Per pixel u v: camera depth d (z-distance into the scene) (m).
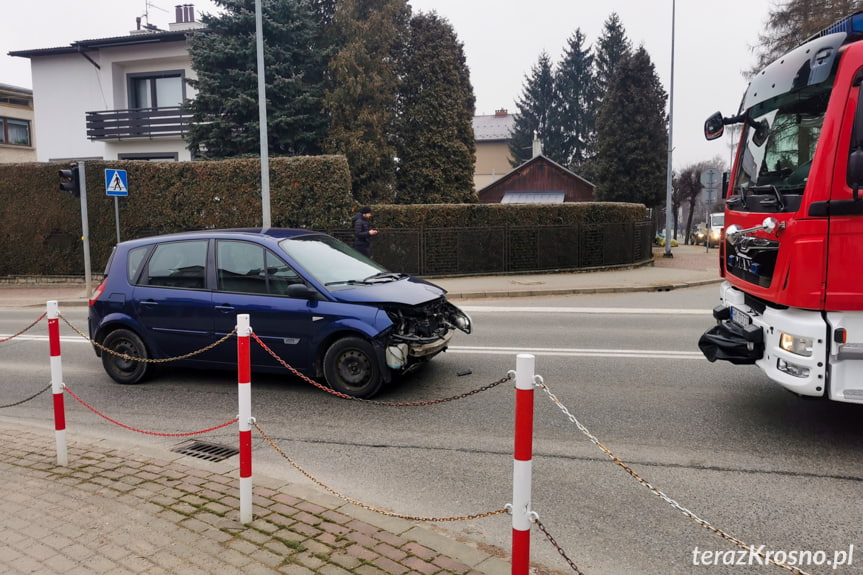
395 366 6.33
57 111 28.16
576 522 3.95
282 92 22.19
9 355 9.45
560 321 11.39
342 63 22.67
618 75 33.09
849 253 4.51
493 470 4.80
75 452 5.03
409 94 26.11
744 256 5.59
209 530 3.58
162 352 7.31
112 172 16.25
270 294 6.86
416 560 3.24
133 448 5.14
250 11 22.03
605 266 20.14
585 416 5.96
